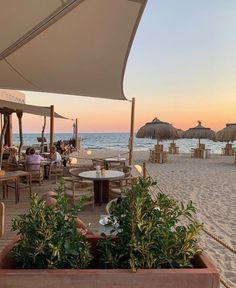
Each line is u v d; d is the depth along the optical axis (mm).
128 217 1445
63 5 2527
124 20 2908
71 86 5441
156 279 1222
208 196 7832
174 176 11461
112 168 8266
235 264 3725
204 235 4742
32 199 1507
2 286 1212
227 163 16609
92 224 4656
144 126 19500
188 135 22344
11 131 14070
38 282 1212
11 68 4371
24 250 1364
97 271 1236
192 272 1230
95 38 3318
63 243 1363
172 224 1490
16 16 2701
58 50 3656
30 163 7281
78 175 5723
